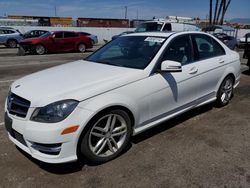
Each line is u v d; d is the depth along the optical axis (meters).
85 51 19.69
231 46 19.97
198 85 4.61
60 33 18.20
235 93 6.83
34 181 3.11
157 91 3.85
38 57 15.27
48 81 3.50
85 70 3.91
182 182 3.11
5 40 22.03
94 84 3.33
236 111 5.43
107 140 3.45
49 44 17.61
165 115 4.14
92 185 3.05
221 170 3.33
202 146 3.94
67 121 3.00
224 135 4.32
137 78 3.64
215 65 4.98
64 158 3.09
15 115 3.23
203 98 4.89
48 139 2.97
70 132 3.02
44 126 2.98
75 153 3.14
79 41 19.02
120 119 3.50
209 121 4.89
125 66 3.99
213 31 23.56
